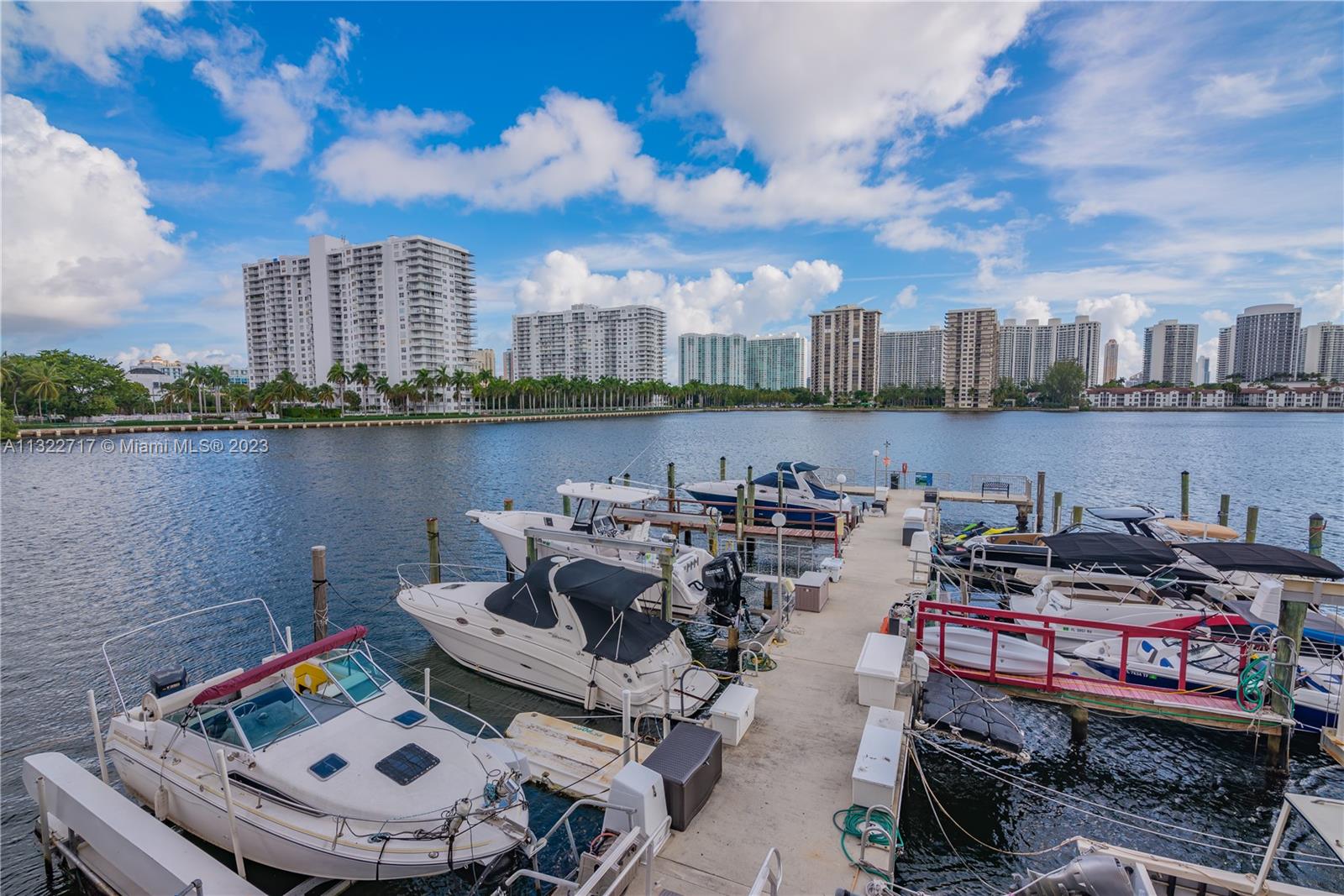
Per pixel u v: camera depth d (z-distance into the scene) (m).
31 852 9.21
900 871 9.10
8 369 102.50
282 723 8.72
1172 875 7.00
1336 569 12.47
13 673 15.41
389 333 159.62
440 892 8.41
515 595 13.41
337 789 7.84
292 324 173.00
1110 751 11.98
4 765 11.48
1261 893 6.69
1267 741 11.33
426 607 14.81
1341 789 10.53
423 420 130.38
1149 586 16.03
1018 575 19.55
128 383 134.00
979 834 9.91
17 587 22.06
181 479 49.16
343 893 8.30
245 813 7.80
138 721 9.48
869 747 8.13
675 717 10.95
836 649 12.91
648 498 18.97
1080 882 5.70
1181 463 59.47
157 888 7.05
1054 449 72.88
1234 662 11.91
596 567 13.20
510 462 59.41
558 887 7.02
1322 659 12.52
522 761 9.29
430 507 36.19
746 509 26.89
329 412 127.25
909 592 15.74
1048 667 10.98
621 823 7.00
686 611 16.89
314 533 29.94
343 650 10.55
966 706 10.30
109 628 18.25
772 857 5.85
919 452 70.31
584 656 12.27
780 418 160.38
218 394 135.38
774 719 10.17
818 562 24.05
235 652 16.62
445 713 12.69
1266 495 41.72
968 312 195.12
